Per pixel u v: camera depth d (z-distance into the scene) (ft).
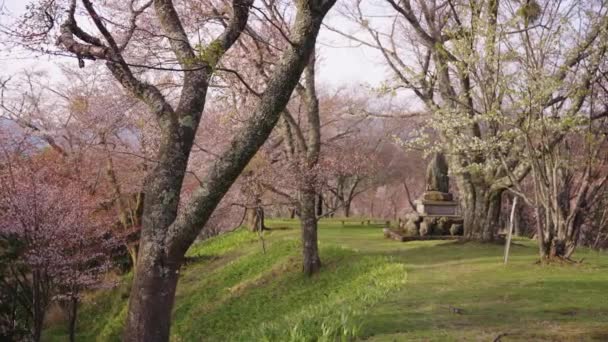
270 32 51.03
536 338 23.09
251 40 53.88
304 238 56.08
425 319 27.25
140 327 22.98
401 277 40.75
